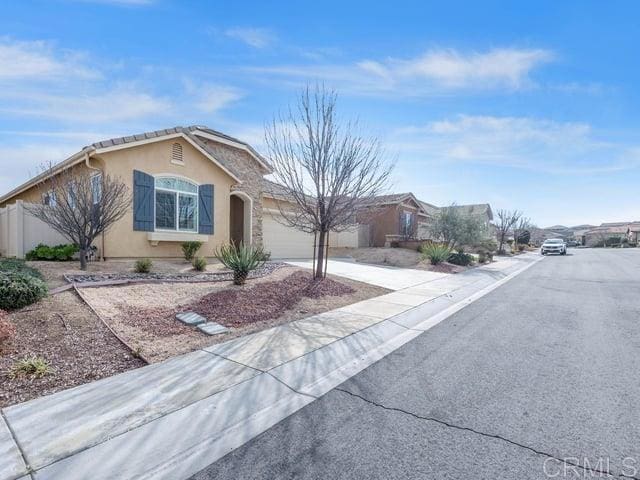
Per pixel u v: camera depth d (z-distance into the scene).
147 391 3.88
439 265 17.91
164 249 12.27
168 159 12.32
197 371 4.43
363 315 7.47
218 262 13.17
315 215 9.97
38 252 10.41
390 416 3.43
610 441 2.98
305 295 8.88
